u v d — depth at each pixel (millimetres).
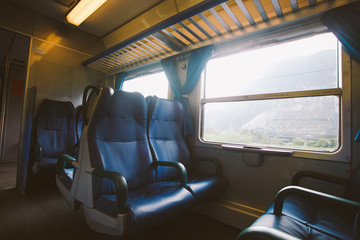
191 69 2865
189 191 1758
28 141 3031
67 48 3836
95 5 3035
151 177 1940
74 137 3438
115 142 1764
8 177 3795
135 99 1956
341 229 1155
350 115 1725
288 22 2082
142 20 3391
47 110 3223
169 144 2367
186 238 1899
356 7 1704
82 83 4043
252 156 2162
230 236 1979
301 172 1871
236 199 2312
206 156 2557
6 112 5293
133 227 1176
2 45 4297
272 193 2074
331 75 1882
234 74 2566
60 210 2389
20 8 3271
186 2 2736
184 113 2773
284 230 1036
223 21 2215
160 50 3172
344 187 1705
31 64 3393
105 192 1504
